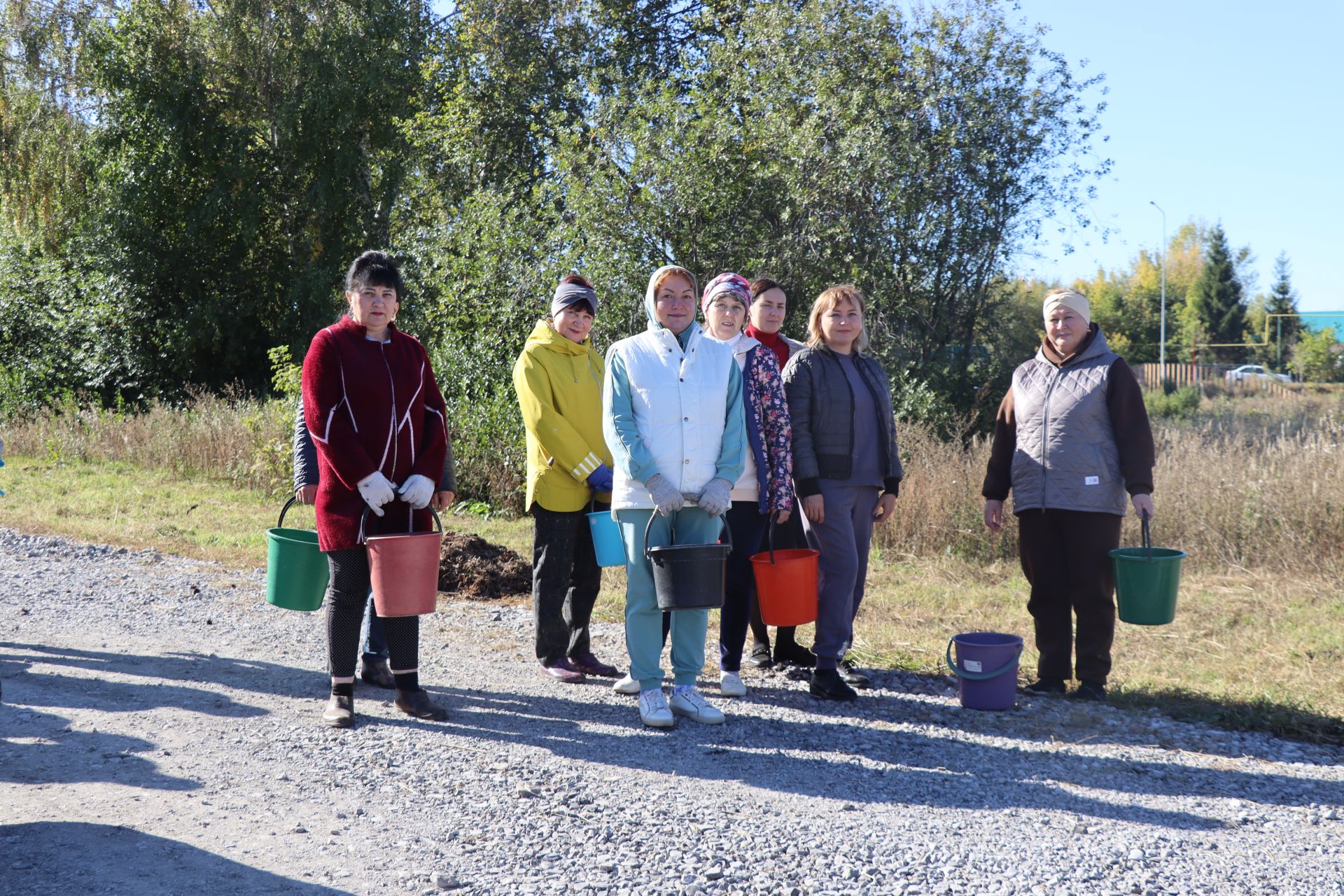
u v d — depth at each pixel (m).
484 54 22.70
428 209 20.92
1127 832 3.47
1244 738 4.54
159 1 23.59
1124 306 66.50
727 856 3.18
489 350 13.77
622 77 16.75
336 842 3.26
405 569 4.25
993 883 3.06
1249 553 8.32
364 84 22.56
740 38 17.55
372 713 4.65
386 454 4.41
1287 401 29.72
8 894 2.81
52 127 23.94
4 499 11.49
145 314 23.88
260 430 13.54
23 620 6.38
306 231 24.17
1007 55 17.17
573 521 5.24
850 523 5.09
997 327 18.03
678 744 4.29
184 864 3.06
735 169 15.54
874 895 2.97
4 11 23.62
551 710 4.73
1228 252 66.62
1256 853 3.32
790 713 4.79
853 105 15.95
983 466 9.27
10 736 4.17
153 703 4.69
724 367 4.62
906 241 16.36
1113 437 5.11
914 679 5.46
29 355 23.55
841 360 5.23
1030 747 4.38
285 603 4.74
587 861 3.14
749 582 5.11
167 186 23.69
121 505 11.37
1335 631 6.27
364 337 4.47
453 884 2.97
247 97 23.89
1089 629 5.14
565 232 14.27
